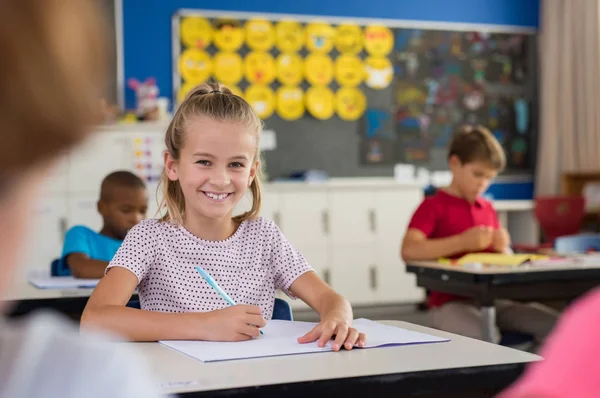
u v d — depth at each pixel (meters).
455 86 6.51
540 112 6.71
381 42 6.32
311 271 1.61
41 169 0.28
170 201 1.60
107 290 1.43
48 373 0.30
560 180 6.58
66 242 2.48
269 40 6.06
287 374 0.99
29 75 0.27
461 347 1.18
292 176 6.03
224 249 1.59
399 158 6.38
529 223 6.21
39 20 0.27
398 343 1.21
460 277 2.36
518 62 6.67
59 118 0.27
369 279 5.79
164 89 5.84
